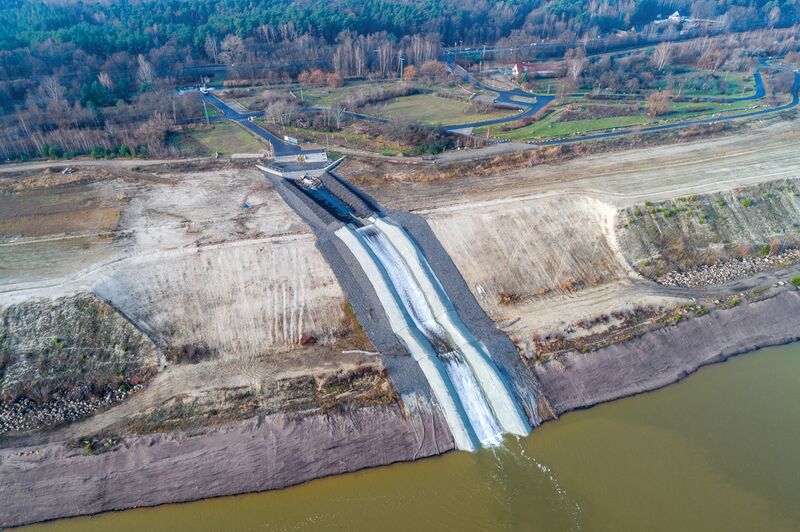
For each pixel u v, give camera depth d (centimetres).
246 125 9506
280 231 5997
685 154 7875
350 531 3647
